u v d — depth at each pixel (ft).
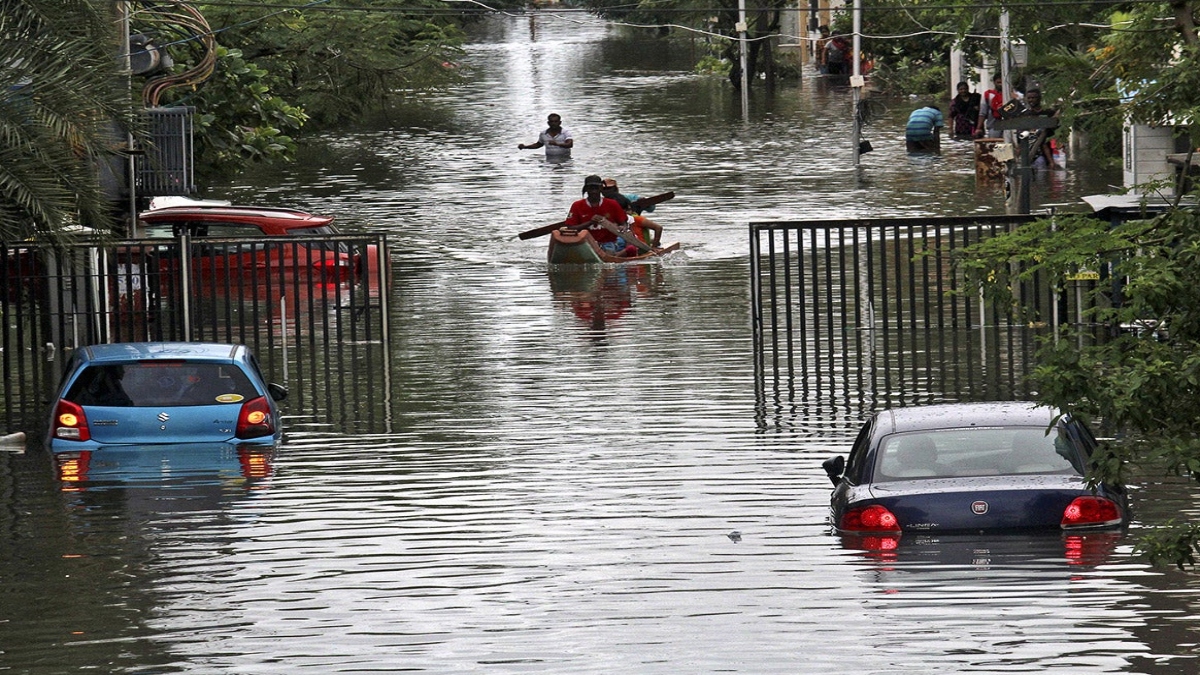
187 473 135.74
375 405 167.94
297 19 404.98
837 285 245.24
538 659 85.25
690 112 543.80
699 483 129.49
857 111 381.19
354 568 105.40
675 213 326.03
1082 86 144.87
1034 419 108.58
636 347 201.67
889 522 104.37
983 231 283.59
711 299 238.27
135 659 86.69
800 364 187.73
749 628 89.81
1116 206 183.83
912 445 107.76
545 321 223.30
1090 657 83.05
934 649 84.94
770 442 145.89
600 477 132.46
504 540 112.27
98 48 180.75
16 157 171.63
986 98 436.35
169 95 326.65
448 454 143.13
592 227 275.80
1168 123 103.96
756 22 636.48
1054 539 103.40
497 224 321.52
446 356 197.98
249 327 224.53
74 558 109.29
